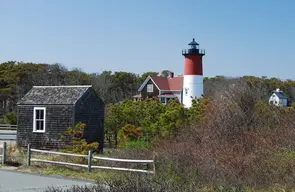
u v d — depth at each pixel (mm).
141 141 22906
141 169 16484
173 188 9445
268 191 11914
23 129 28328
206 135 17875
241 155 14648
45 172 17609
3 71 72625
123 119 31188
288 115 18219
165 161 15180
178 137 19516
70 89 28312
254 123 18359
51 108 27578
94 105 28266
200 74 58250
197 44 58438
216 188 11875
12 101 64125
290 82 57500
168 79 75750
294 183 12445
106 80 78625
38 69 71438
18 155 21000
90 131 27812
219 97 20297
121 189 9133
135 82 89812
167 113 23594
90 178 16109
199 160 14820
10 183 15086
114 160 16828
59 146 27094
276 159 14055
